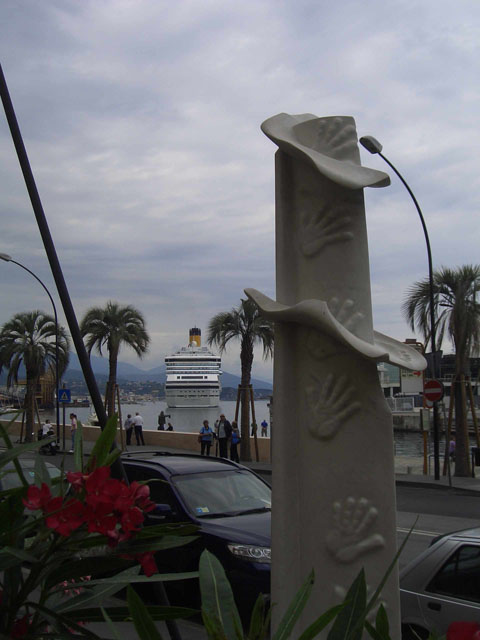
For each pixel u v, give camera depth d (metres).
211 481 8.60
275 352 3.61
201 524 7.81
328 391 3.38
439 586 5.22
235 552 7.25
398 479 21.91
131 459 9.33
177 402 109.38
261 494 8.69
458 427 23.28
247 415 29.47
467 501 17.81
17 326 42.53
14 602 2.23
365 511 3.29
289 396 3.53
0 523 2.21
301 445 3.48
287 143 3.54
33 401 42.72
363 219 3.56
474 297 22.94
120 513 2.14
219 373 111.25
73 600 2.38
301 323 3.48
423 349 23.86
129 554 2.23
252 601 7.05
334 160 3.53
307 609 3.31
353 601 1.97
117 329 36.31
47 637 2.19
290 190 3.70
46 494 2.16
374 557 3.27
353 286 3.49
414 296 24.03
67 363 44.59
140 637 1.81
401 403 79.12
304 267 3.59
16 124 5.33
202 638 6.88
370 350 3.26
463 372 23.38
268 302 3.60
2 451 2.28
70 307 5.21
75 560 2.30
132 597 1.81
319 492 3.35
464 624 1.80
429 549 5.46
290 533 3.44
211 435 29.36
